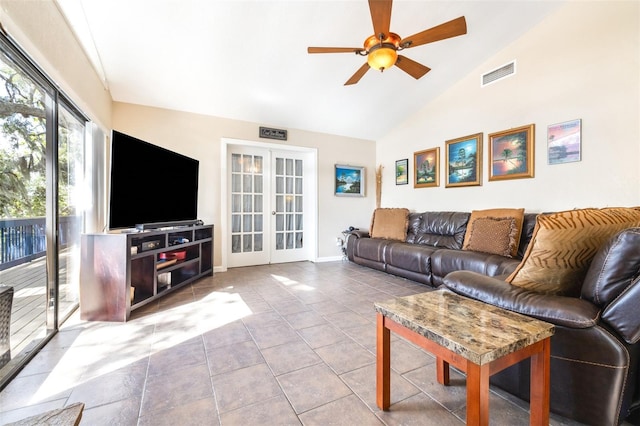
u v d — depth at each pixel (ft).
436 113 13.50
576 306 3.51
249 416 3.89
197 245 11.25
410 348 5.90
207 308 8.18
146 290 8.43
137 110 11.37
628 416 3.65
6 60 4.92
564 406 3.60
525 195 10.16
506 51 10.62
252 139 13.82
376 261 12.96
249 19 7.95
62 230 7.43
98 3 6.89
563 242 3.85
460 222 11.54
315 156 15.56
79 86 7.36
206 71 9.93
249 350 5.76
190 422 3.78
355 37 8.95
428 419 3.84
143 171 8.65
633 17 7.68
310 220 15.92
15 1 4.46
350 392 4.43
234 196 14.03
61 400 4.21
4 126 4.98
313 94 12.07
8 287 4.95
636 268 3.25
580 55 8.69
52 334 6.32
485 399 2.75
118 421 3.80
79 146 8.31
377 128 15.87
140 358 5.43
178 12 7.48
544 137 9.59
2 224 5.12
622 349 3.23
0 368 4.73
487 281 4.57
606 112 8.17
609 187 8.13
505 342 2.89
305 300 8.94
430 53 10.59
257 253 14.67
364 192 17.08
